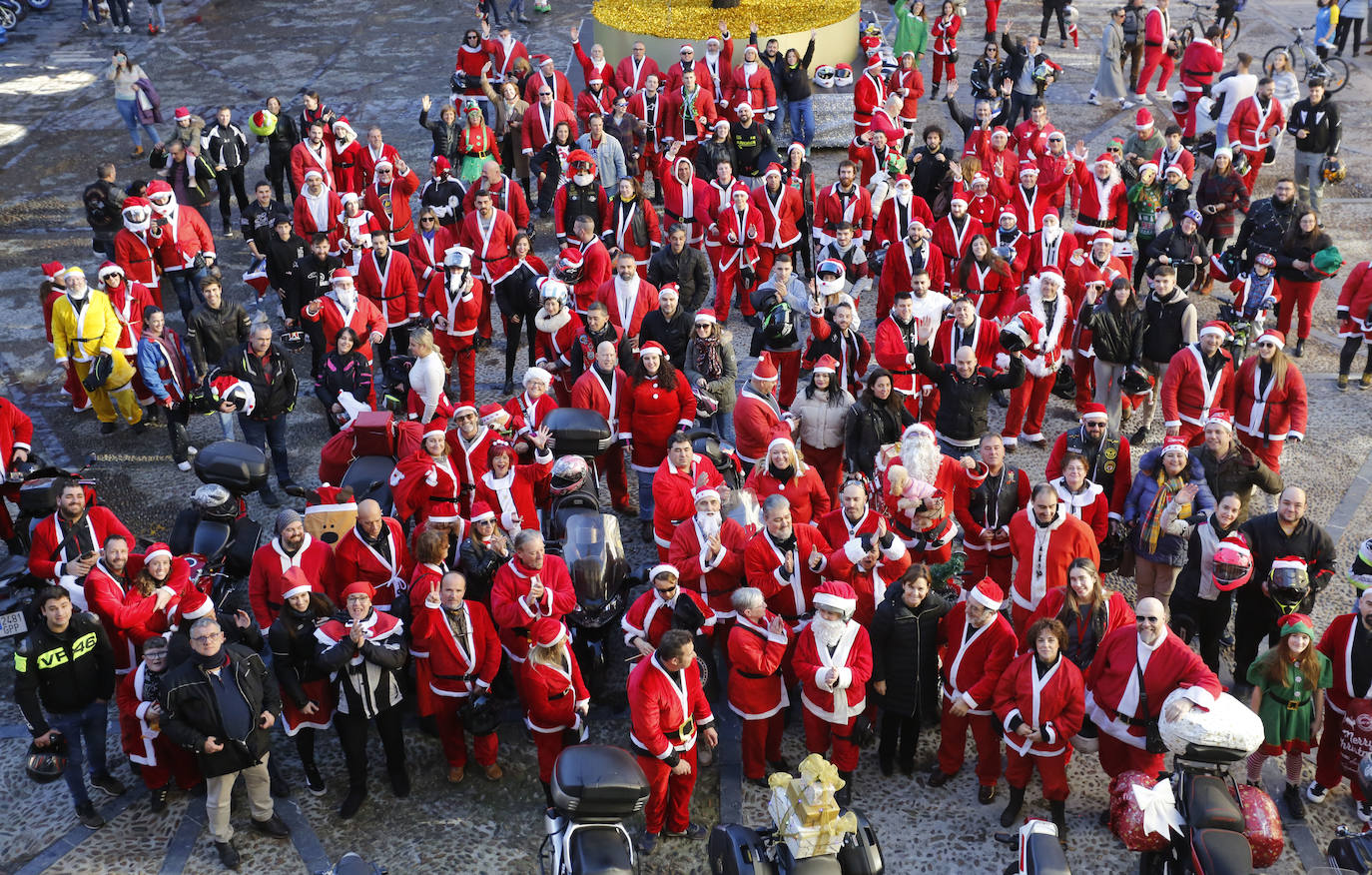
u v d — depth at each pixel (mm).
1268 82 16750
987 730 7637
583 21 27281
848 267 14367
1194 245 13812
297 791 8133
